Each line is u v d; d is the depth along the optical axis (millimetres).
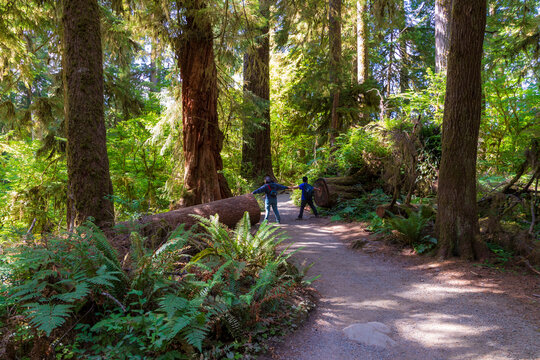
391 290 4785
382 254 6445
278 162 21031
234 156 13922
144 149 11531
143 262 3379
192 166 9266
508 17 12266
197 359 2906
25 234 3689
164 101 10773
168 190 9844
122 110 12680
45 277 3244
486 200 7316
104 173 5270
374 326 3619
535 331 3395
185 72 9188
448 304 4184
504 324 3586
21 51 8547
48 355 2758
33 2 7926
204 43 9094
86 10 5125
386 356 3146
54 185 8031
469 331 3506
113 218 5250
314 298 4543
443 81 9867
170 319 2906
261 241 4863
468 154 5738
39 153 9711
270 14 14070
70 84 5102
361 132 12008
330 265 5996
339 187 11211
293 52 20422
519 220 6895
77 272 3256
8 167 9633
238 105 10812
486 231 6246
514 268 5117
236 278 3799
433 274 5250
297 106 18188
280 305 4012
